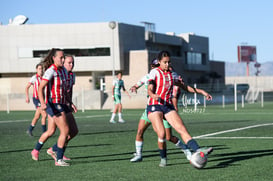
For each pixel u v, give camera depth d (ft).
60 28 288.30
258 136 56.54
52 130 37.88
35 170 34.01
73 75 38.42
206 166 34.24
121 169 33.68
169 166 34.63
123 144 50.21
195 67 348.59
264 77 431.43
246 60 479.41
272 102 220.64
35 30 289.94
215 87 206.80
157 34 314.76
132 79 286.05
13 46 290.76
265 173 31.14
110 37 282.77
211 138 54.65
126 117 107.14
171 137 37.01
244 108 151.43
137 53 284.82
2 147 49.14
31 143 53.21
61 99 35.58
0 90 301.43
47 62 35.32
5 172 33.27
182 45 341.41
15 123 90.74
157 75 33.27
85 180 29.84
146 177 30.40
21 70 290.76
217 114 114.21
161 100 33.50
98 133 64.18
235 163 35.37
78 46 287.07
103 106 177.88
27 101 61.05
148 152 42.93
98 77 291.38
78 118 104.32
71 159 39.24
